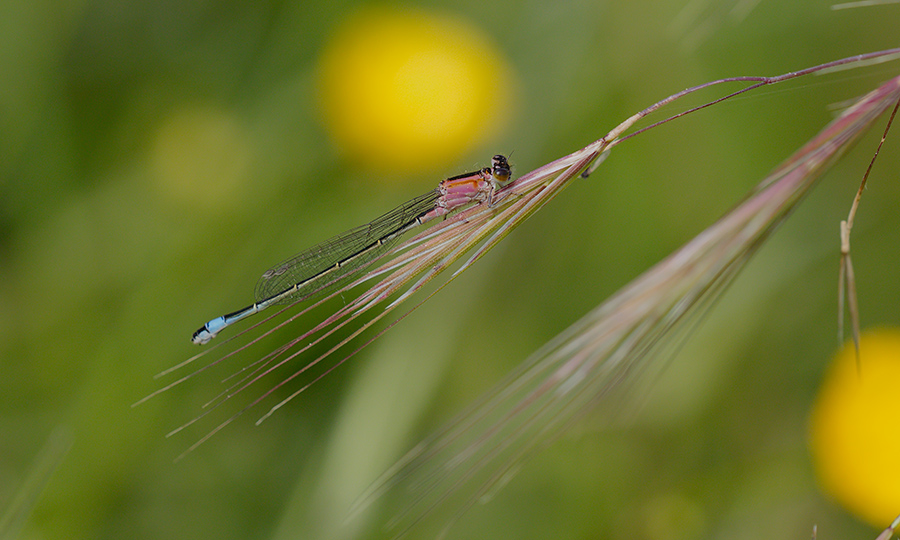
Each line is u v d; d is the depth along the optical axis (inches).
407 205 21.3
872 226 22.4
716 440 22.0
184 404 22.0
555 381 20.4
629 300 20.4
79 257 22.2
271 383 22.1
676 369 22.1
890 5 22.4
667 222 22.4
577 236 22.4
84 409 21.9
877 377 21.7
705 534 21.8
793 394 22.1
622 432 21.9
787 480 21.8
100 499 21.8
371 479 21.8
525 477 21.8
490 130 22.4
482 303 22.2
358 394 22.0
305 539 21.8
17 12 22.4
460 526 21.7
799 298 22.3
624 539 21.8
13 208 22.2
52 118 22.4
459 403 22.1
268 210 22.4
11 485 21.6
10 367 22.0
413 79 22.4
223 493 21.9
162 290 22.1
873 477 21.6
